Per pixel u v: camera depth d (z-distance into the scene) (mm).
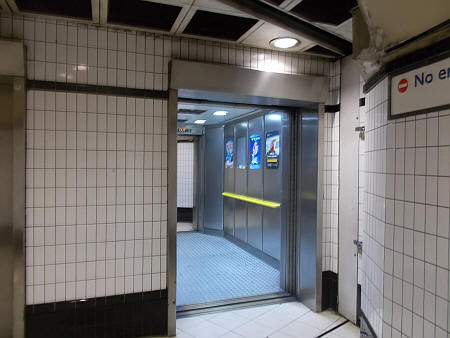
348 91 3152
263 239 5105
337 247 3312
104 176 2641
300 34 2623
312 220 3408
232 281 4176
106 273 2668
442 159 1442
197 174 7441
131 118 2699
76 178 2570
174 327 2838
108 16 2438
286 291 3828
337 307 3312
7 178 2404
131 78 2691
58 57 2500
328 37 2850
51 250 2523
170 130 2793
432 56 1490
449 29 1386
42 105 2475
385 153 1845
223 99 3256
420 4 1449
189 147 8578
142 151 2740
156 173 2785
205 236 6906
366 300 2178
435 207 1475
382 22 1679
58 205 2531
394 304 1735
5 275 2422
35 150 2469
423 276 1537
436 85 1473
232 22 2549
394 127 1744
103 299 2664
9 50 2326
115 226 2682
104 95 2623
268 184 4953
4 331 2439
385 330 1813
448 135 1414
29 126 2453
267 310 3359
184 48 2844
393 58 1741
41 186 2488
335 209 3336
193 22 2553
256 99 3215
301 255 3590
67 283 2572
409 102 1636
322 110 3318
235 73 2936
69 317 2580
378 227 1948
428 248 1511
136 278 2752
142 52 2717
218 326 3010
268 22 2410
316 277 3338
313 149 3398
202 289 3891
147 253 2777
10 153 2402
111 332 2695
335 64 3354
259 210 5238
